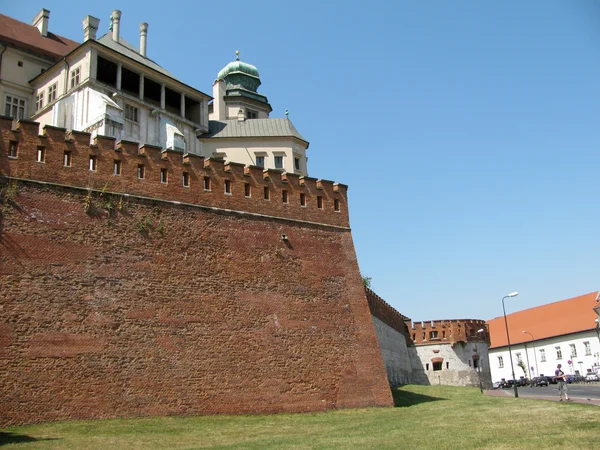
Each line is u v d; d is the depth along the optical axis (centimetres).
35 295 2567
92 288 2720
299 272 3475
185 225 3125
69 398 2517
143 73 5016
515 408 3114
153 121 5025
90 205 2845
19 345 2467
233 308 3123
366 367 3494
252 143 5603
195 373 2880
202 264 3105
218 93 6688
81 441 2189
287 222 3559
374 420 2867
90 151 2939
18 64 4906
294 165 5691
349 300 3619
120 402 2633
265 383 3083
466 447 1930
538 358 10444
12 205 2633
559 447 1858
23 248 2600
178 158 3234
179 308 2942
